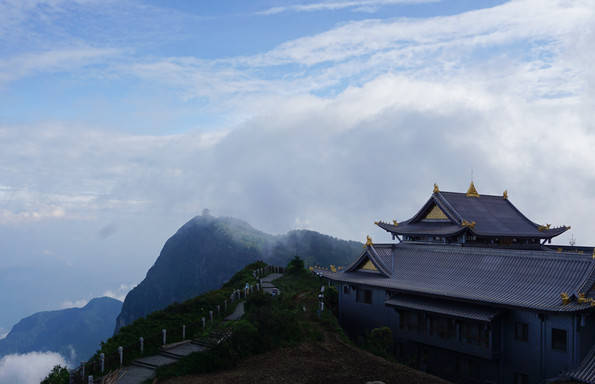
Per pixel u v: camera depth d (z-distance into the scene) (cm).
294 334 3456
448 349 3509
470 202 5281
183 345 3086
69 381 2334
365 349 3528
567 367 2772
